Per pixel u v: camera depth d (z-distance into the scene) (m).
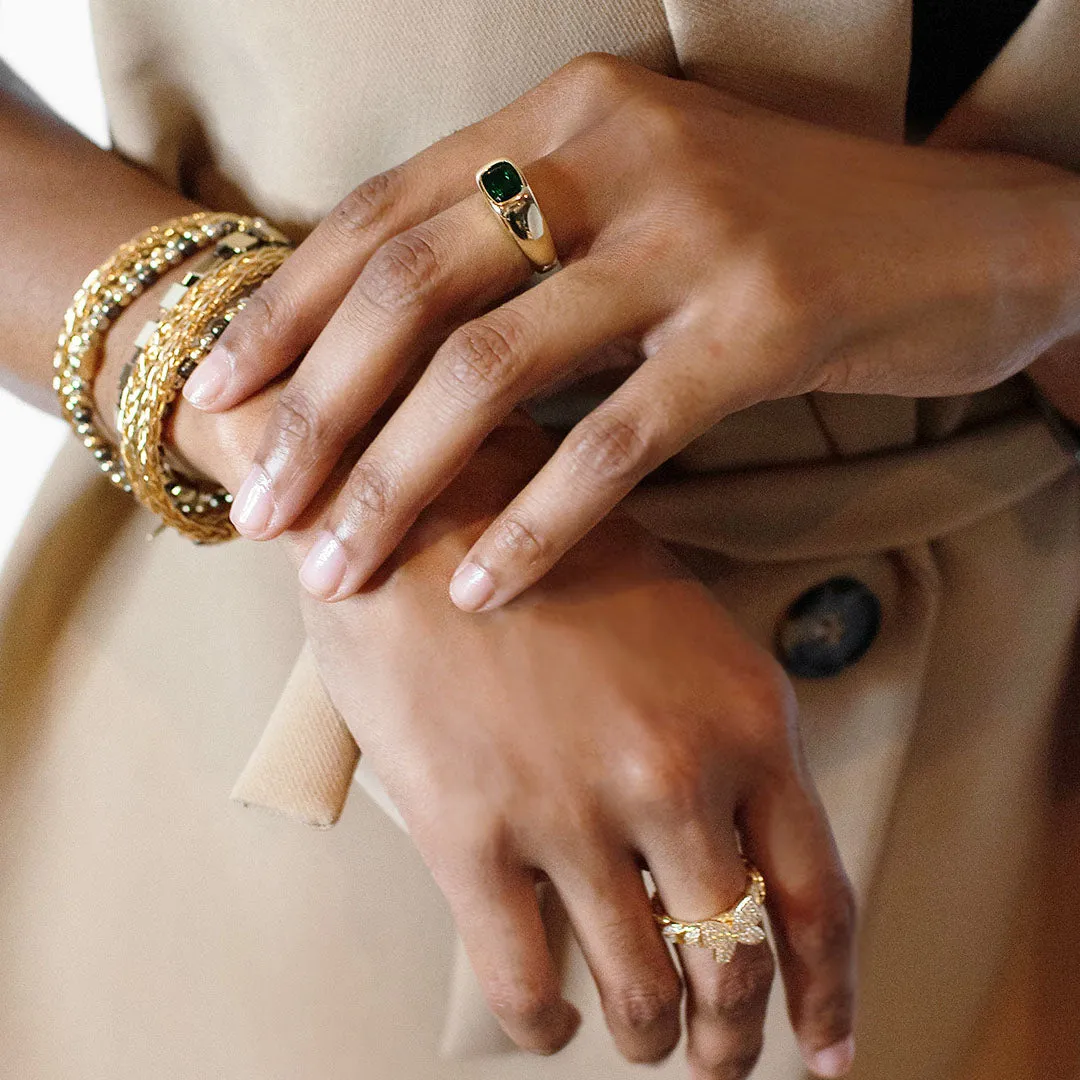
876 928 0.44
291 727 0.37
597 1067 0.43
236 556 0.43
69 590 0.46
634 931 0.33
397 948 0.42
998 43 0.41
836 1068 0.35
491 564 0.33
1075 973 0.45
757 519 0.40
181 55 0.40
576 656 0.33
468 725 0.33
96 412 0.39
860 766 0.42
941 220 0.35
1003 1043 0.46
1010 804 0.45
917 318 0.34
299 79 0.38
